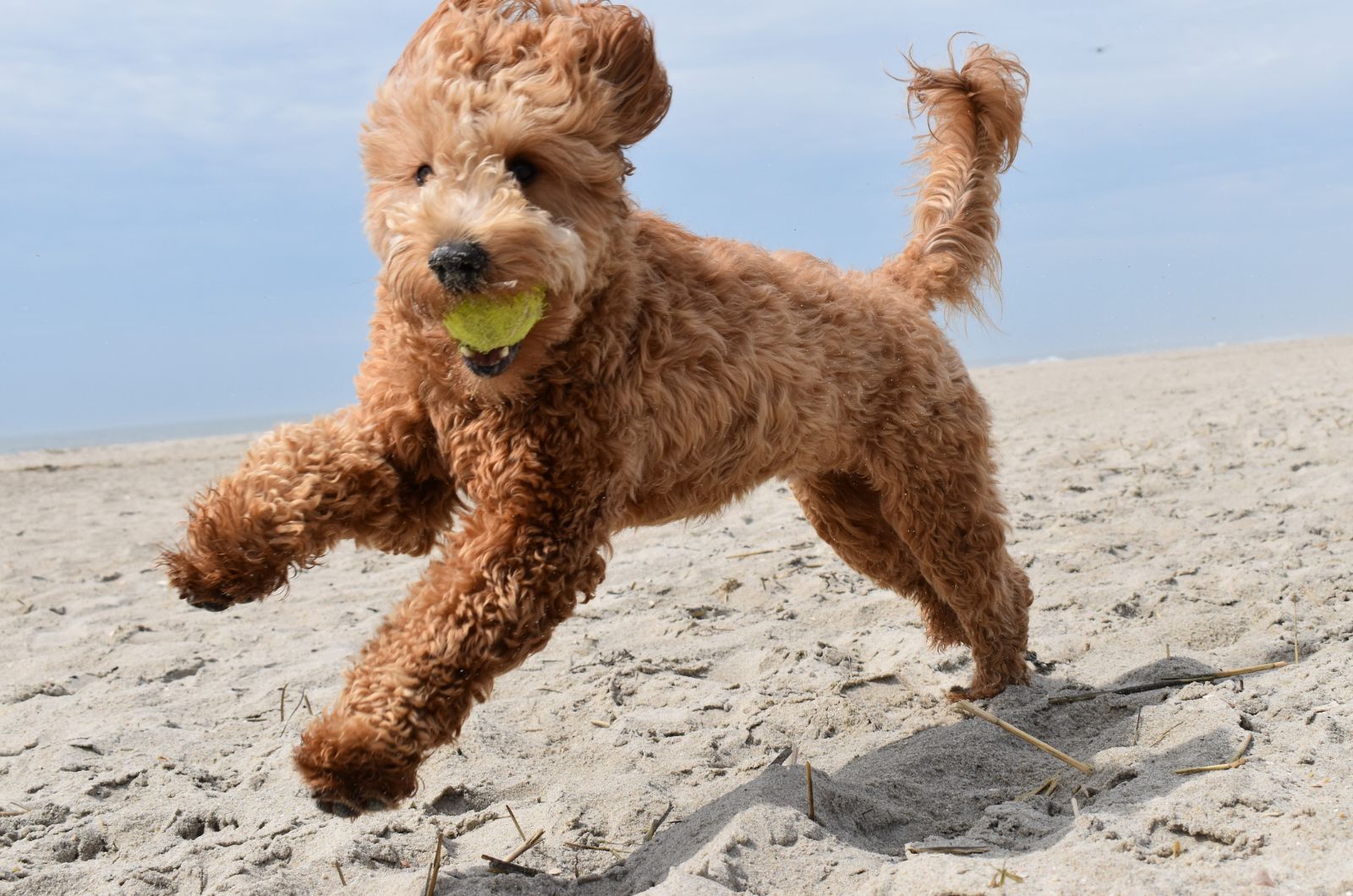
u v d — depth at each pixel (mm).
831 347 4543
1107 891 2877
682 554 7922
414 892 3498
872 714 4914
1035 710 4660
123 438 30516
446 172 3656
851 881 3197
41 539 10688
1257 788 3342
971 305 5688
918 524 4945
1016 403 17188
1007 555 5199
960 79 5645
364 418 3867
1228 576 6090
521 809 4184
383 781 3262
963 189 5645
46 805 4277
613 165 3836
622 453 3730
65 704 5508
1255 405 13406
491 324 3408
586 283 3639
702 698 5207
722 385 4078
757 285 4336
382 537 3967
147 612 7438
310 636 6629
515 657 3486
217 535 3607
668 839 3674
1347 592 5660
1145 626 5578
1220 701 4203
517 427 3625
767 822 3459
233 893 3480
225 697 5508
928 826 3783
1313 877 2846
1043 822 3518
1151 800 3449
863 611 6359
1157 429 11984
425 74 3746
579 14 3955
